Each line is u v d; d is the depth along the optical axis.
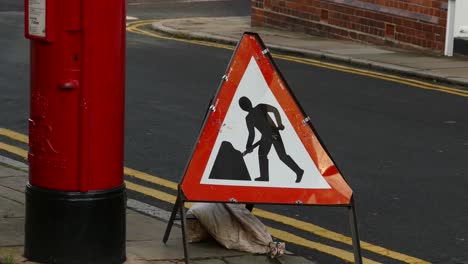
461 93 20.33
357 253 8.62
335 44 27.73
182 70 21.80
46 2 7.91
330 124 16.33
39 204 8.19
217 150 8.49
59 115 8.05
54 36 7.96
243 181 8.53
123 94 8.27
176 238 9.63
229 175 8.50
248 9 39.22
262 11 31.97
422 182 12.72
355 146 14.74
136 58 23.53
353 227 8.66
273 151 8.60
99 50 8.03
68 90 8.01
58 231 8.15
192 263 8.84
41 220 8.20
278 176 8.59
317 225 10.83
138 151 14.02
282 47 26.56
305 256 9.73
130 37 28.25
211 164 8.48
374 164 13.65
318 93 19.48
